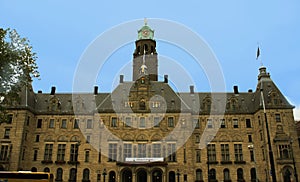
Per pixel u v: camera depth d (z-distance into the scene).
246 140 70.50
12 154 64.81
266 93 70.38
